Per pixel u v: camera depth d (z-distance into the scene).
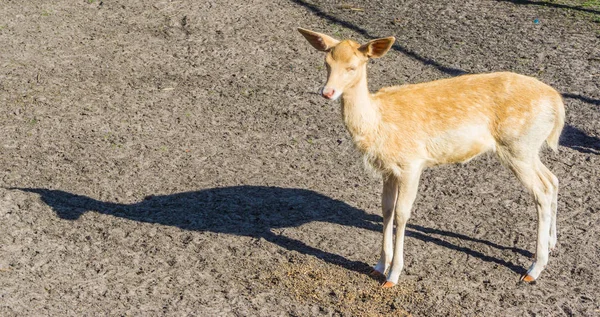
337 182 5.73
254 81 6.70
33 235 5.28
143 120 6.25
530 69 6.77
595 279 5.08
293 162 5.89
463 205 5.55
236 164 5.87
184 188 5.66
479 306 4.93
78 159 5.86
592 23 7.39
